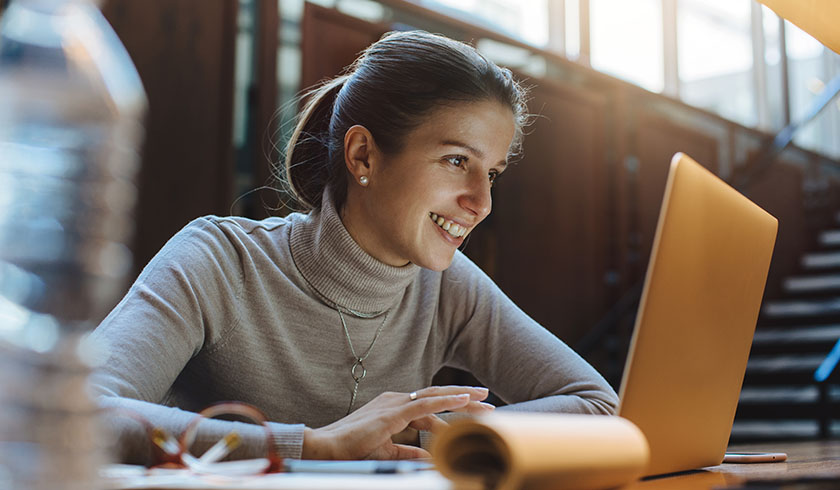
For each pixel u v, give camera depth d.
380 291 1.38
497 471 0.57
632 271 6.14
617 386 5.79
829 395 4.80
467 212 1.29
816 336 5.82
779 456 1.22
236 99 4.23
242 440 0.93
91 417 0.44
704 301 0.88
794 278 6.89
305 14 4.52
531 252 5.57
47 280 0.42
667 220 0.81
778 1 1.23
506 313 1.56
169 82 3.96
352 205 1.35
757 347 6.00
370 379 1.42
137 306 1.20
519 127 1.40
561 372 1.46
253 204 4.16
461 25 5.28
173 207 3.91
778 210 6.96
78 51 0.43
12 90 0.42
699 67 7.13
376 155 1.30
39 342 0.42
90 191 0.42
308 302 1.36
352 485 0.57
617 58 6.42
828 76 8.25
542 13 6.00
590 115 6.06
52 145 0.42
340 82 1.44
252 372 1.33
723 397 0.97
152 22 3.93
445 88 1.25
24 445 0.42
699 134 6.73
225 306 1.31
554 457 0.56
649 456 0.84
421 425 1.22
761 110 7.66
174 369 1.21
